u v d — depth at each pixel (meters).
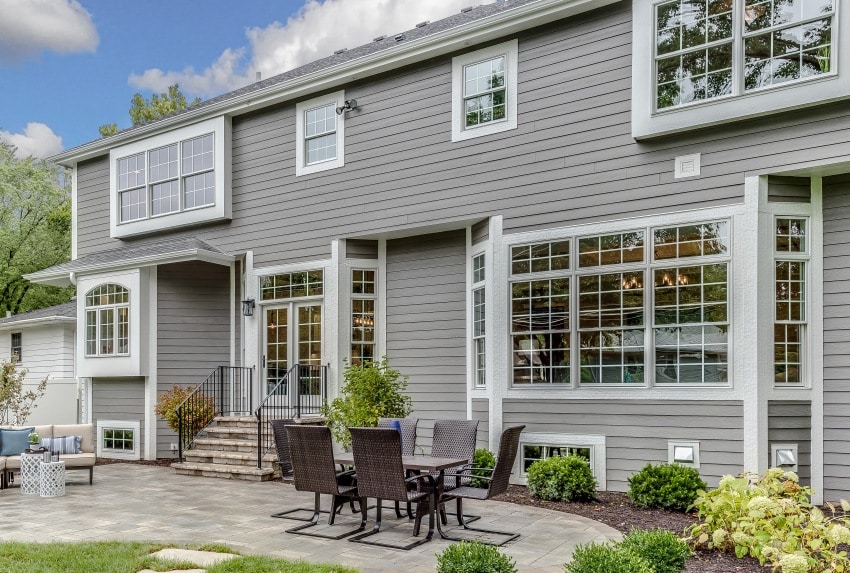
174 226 13.45
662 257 8.44
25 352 17.69
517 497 8.28
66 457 9.57
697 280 8.20
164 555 5.47
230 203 12.82
